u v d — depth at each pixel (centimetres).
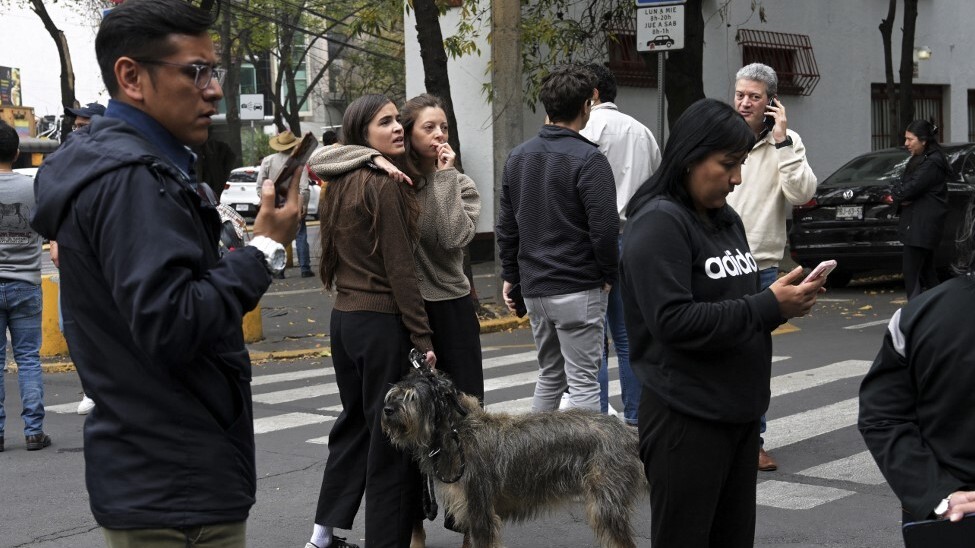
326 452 707
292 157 268
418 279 483
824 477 612
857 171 1501
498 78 1253
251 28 3459
